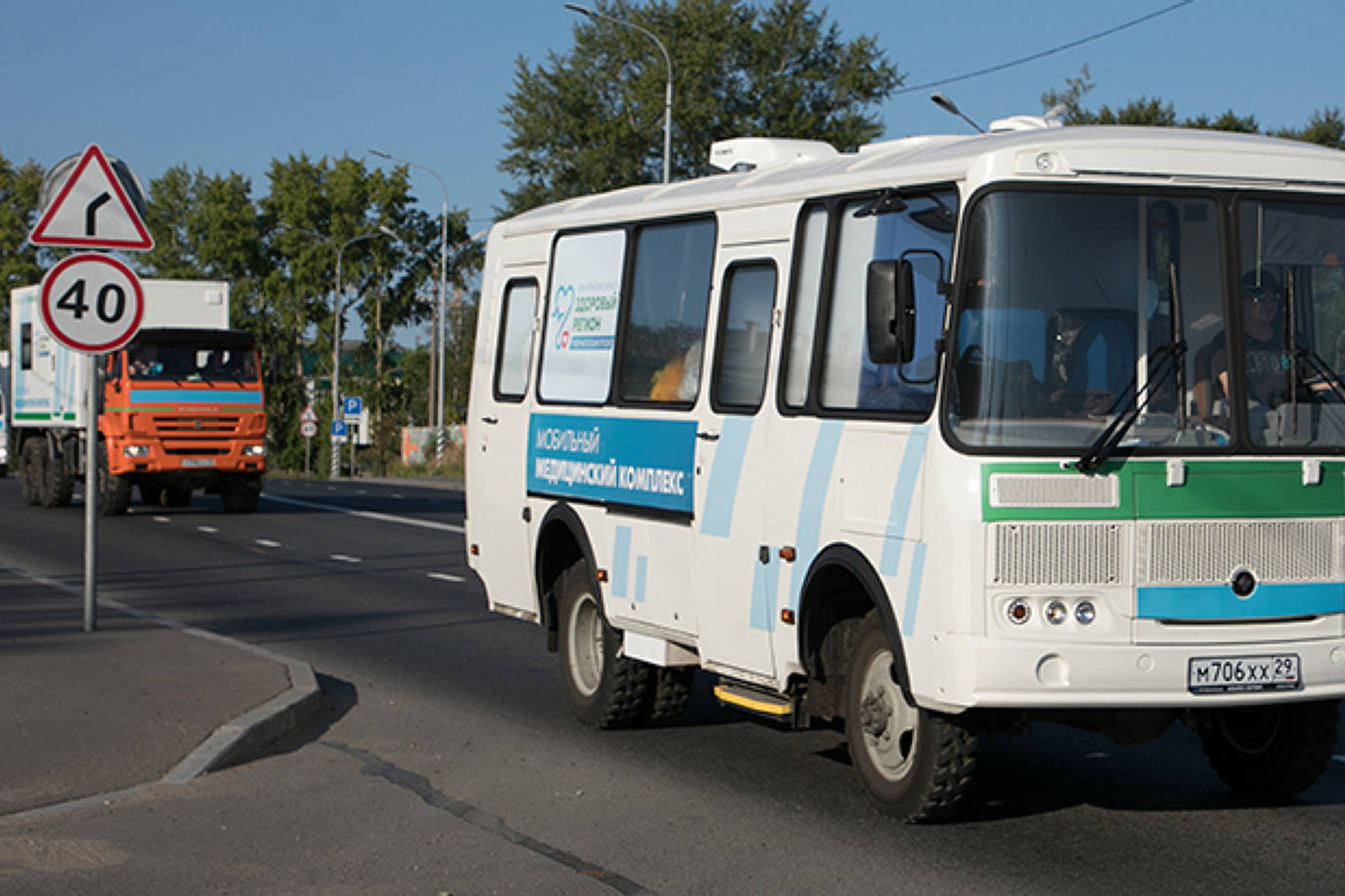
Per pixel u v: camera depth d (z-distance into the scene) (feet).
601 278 32.91
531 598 35.19
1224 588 22.68
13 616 46.03
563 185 210.38
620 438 31.45
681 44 205.05
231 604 52.75
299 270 279.08
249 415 91.35
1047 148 22.67
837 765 29.19
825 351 25.82
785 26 207.82
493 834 24.17
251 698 32.42
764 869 22.17
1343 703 35.53
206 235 302.25
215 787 26.84
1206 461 22.68
